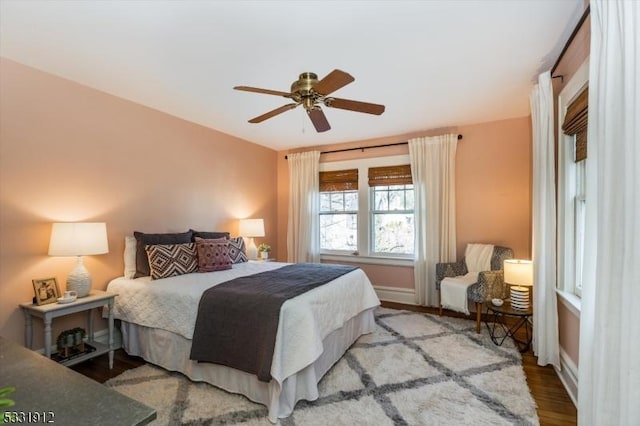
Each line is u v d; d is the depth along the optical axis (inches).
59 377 37.9
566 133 92.5
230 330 85.4
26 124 99.0
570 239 95.1
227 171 177.0
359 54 92.0
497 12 73.3
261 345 79.5
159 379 94.6
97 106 116.8
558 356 96.7
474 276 148.6
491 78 108.9
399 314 157.1
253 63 97.0
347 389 89.4
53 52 91.1
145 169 133.4
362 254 192.9
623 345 42.6
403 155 181.9
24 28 79.0
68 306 94.3
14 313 96.1
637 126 40.7
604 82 47.8
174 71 102.5
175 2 69.1
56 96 105.7
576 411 79.0
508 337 126.0
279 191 220.8
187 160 152.5
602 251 48.0
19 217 97.7
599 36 52.8
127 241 122.0
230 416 77.4
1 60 93.9
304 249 203.2
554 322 99.0
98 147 117.2
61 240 97.0
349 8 71.2
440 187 167.2
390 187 188.7
